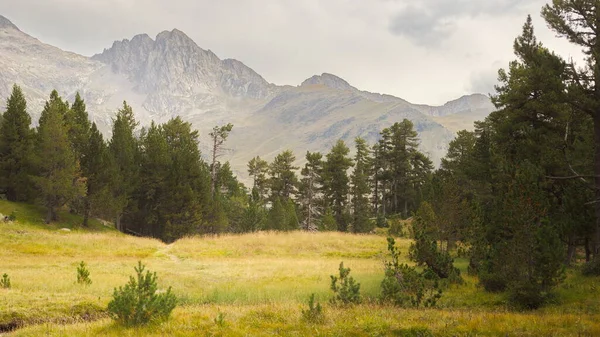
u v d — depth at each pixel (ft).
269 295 62.13
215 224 192.13
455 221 82.89
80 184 167.22
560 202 81.25
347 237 143.95
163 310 39.63
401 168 256.93
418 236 69.97
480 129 204.64
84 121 203.51
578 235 71.56
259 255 121.80
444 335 34.35
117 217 194.18
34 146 179.73
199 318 41.01
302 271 89.40
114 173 180.86
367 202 225.76
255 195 280.72
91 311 49.73
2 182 176.35
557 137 85.71
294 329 36.70
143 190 204.03
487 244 73.20
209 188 194.59
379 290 63.46
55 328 38.75
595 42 72.54
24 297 51.06
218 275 84.58
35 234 126.11
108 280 70.64
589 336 32.99
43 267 85.61
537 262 49.70
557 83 71.72
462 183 148.05
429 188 210.79
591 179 79.25
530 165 70.49
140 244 132.87
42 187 158.51
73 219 180.04
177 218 181.78
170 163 199.11
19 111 181.98
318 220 232.73
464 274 76.89
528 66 84.33
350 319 40.09
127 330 36.22
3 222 135.33
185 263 103.71
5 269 80.48
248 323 38.93
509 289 52.11
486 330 35.19
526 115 87.25
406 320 39.68
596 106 69.00
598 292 51.55
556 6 73.41
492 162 96.22
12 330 41.91
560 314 42.70
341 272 54.80
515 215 52.47
